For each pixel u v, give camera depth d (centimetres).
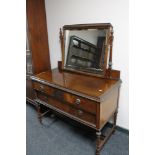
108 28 163
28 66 226
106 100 148
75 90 152
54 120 230
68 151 176
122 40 163
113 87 158
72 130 208
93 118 150
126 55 165
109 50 172
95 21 176
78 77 186
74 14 191
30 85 234
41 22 216
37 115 242
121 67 173
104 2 163
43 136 200
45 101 197
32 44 210
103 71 176
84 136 197
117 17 159
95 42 178
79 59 195
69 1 190
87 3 175
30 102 250
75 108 162
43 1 213
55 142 189
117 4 155
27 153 175
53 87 172
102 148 175
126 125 192
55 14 211
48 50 236
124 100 183
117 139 187
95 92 145
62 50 207
